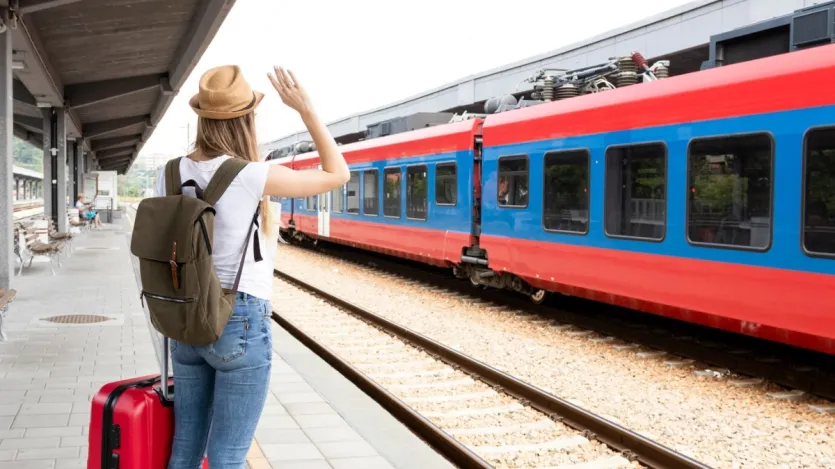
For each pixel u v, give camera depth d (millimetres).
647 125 8883
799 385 7285
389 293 14680
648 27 18797
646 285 8906
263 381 2553
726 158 7746
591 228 9883
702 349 8484
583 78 11867
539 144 11094
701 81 8164
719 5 16609
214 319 2326
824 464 5344
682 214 8328
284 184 2496
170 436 2799
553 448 5652
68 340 8555
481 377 7738
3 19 10594
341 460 4566
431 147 14930
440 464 4547
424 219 15250
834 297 6590
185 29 15883
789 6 14852
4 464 4461
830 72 6664
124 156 65750
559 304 12977
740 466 5305
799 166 6918
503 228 12109
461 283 15594
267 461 4527
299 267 20328
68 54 17188
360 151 19062
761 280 7320
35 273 15648
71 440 4961
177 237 2312
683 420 6395
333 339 10125
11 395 6117
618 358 8758
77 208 31078
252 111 2607
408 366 8492
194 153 2598
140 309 10906
